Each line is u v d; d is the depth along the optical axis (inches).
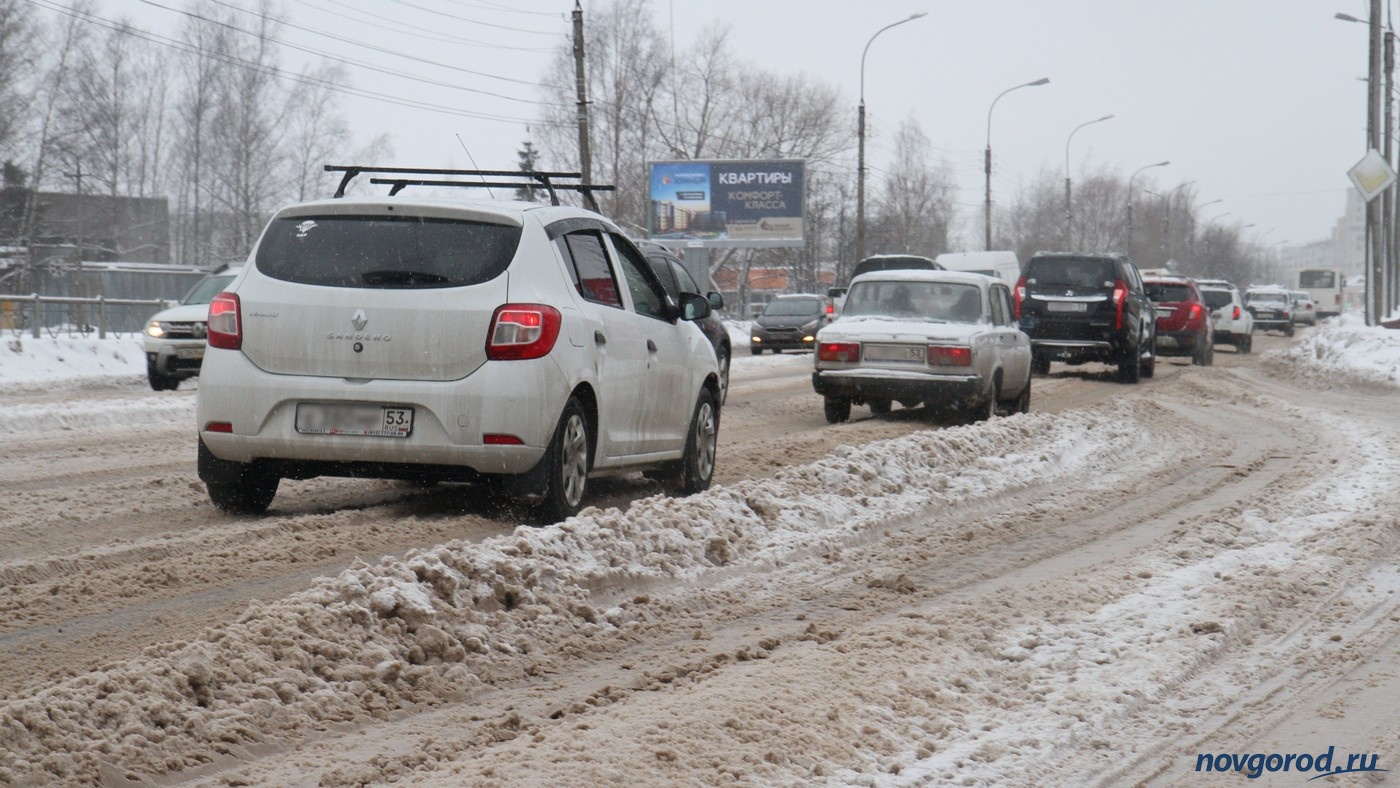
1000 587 282.7
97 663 202.8
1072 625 245.1
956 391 620.7
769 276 3986.2
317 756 167.2
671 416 376.5
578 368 312.8
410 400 298.7
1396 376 1058.1
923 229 3782.0
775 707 187.2
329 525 314.7
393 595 213.0
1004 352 660.7
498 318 300.0
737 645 229.6
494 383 298.0
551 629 227.8
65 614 231.6
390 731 178.1
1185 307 1299.2
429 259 306.7
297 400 304.5
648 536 284.0
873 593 274.8
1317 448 571.5
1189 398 856.9
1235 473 482.0
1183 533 350.3
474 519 325.4
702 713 182.4
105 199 2534.5
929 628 237.0
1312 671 224.7
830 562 305.6
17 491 374.0
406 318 300.4
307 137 2600.9
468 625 218.4
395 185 374.9
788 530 328.8
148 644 213.9
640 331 355.6
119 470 430.9
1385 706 205.8
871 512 362.6
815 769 165.5
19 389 853.8
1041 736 185.0
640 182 2797.7
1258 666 226.4
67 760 154.1
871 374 627.8
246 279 312.3
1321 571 300.0
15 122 2151.8
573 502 319.9
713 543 294.4
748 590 272.5
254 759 165.2
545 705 192.2
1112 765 177.2
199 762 161.6
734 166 2375.7
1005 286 705.0
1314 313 3282.5
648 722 177.9
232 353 308.8
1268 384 1058.7
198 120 2541.8
